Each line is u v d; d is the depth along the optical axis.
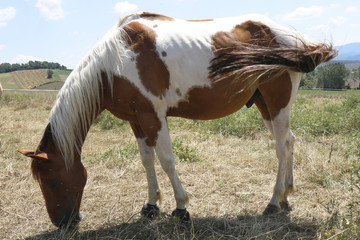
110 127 7.19
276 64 2.54
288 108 2.90
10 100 11.65
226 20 2.84
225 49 2.60
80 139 2.54
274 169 4.08
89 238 2.59
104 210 3.10
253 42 2.73
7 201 3.27
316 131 5.93
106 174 4.02
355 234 2.24
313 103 11.49
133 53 2.48
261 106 3.20
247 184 3.63
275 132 2.94
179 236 2.51
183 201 2.76
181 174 4.00
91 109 2.55
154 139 2.60
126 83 2.48
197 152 4.76
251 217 2.84
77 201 2.56
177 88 2.58
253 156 4.60
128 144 5.27
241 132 6.06
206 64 2.58
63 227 2.53
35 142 5.78
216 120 6.40
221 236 2.46
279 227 2.61
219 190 3.51
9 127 7.09
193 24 2.73
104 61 2.48
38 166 2.38
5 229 2.75
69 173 2.46
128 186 3.65
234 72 2.51
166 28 2.61
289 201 3.14
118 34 2.54
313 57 2.64
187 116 2.83
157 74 2.50
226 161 4.44
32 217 2.95
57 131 2.38
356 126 5.75
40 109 10.20
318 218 2.72
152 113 2.56
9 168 4.15
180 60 2.53
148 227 2.69
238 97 2.80
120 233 2.62
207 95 2.64
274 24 2.88
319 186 3.49
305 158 4.23
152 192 2.97
